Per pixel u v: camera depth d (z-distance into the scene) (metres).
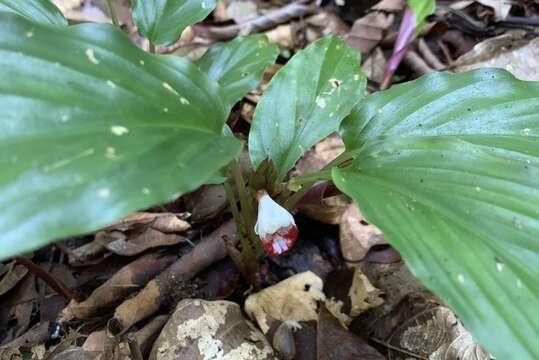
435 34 0.48
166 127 0.19
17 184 0.15
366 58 0.48
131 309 0.31
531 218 0.20
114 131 0.18
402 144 0.23
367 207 0.20
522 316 0.18
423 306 0.30
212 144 0.19
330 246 0.36
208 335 0.28
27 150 0.16
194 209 0.35
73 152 0.16
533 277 0.19
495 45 0.44
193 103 0.21
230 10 0.50
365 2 0.50
